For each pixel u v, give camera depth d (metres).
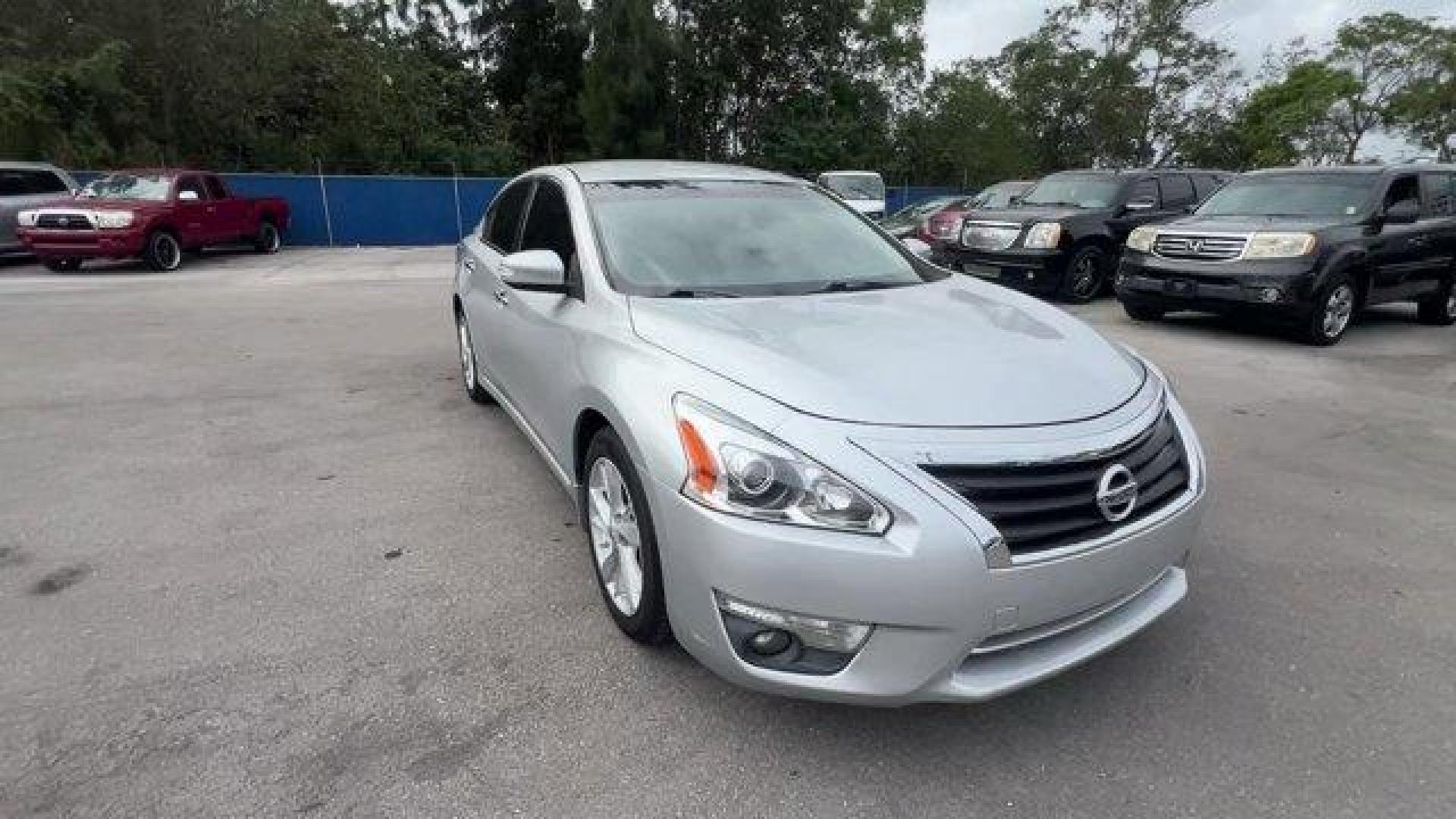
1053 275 11.12
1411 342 8.79
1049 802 2.27
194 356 7.56
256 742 2.47
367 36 31.56
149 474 4.60
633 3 31.06
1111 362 2.90
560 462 3.49
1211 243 8.54
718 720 2.58
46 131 19.80
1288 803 2.28
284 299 11.44
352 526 3.94
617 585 2.98
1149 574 2.51
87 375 6.84
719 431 2.34
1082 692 2.74
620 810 2.23
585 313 3.27
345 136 28.84
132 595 3.31
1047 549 2.27
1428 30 48.47
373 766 2.38
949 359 2.65
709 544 2.29
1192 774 2.38
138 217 14.56
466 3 40.25
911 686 2.23
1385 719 2.61
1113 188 11.88
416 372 6.98
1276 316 8.28
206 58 23.12
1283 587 3.41
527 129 38.72
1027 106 42.41
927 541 2.13
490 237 5.23
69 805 2.22
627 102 31.59
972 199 16.28
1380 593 3.37
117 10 21.73
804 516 2.19
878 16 39.50
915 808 2.25
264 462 4.80
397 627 3.08
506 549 3.71
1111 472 2.37
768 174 4.45
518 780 2.33
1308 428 5.62
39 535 3.83
